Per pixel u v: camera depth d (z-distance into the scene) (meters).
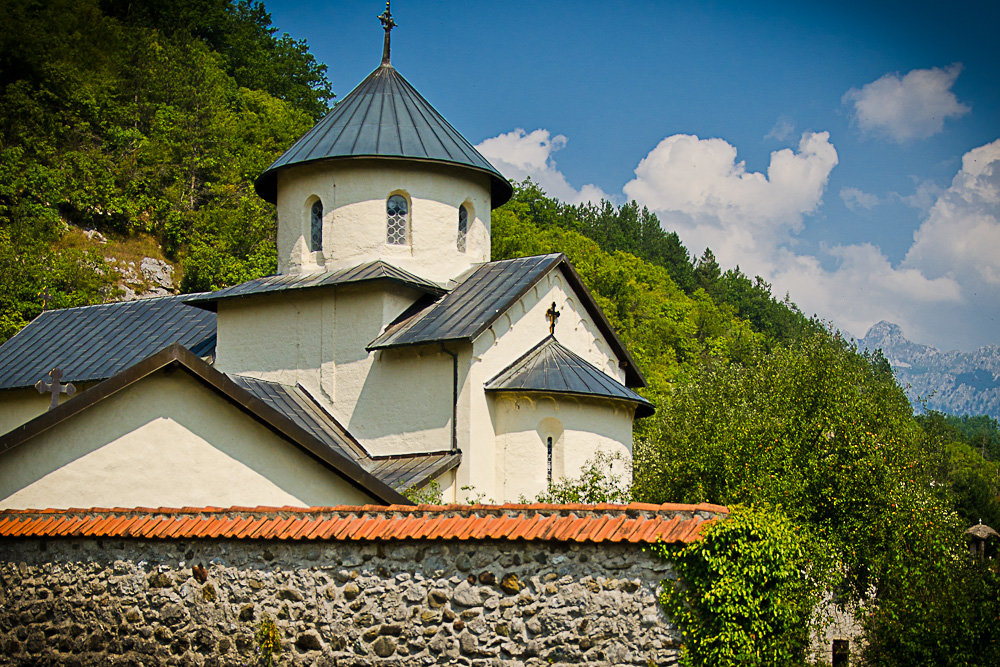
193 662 14.45
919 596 19.02
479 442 24.31
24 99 71.06
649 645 12.38
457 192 28.41
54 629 15.30
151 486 16.91
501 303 25.12
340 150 27.61
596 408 25.30
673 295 95.12
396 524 13.66
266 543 14.33
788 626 12.68
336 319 26.92
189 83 83.81
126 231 67.00
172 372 17.27
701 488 22.44
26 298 53.62
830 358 23.06
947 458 28.45
